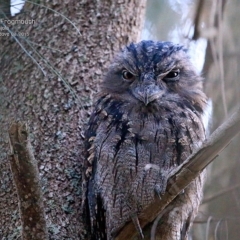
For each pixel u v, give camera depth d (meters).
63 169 9.52
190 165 7.22
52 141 9.62
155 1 12.74
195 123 9.41
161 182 8.98
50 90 9.88
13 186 9.23
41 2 10.32
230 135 6.80
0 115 9.66
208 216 9.97
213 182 11.13
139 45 9.86
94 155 9.30
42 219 7.23
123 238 8.95
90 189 9.34
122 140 9.14
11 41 10.09
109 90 9.69
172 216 9.24
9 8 9.38
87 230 9.37
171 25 12.59
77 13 10.39
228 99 11.38
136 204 9.08
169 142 9.11
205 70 11.41
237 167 11.15
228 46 11.55
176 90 9.59
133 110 9.35
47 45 10.11
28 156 6.82
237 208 10.08
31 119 9.68
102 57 10.32
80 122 9.84
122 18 10.63
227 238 9.13
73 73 10.09
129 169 9.07
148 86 9.23
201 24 11.58
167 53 9.61
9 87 9.87
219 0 11.01
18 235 8.95
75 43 10.23
